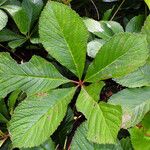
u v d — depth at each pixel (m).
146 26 0.46
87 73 0.44
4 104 0.46
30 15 0.50
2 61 0.42
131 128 0.44
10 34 0.51
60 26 0.42
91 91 0.43
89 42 0.48
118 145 0.43
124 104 0.43
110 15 0.56
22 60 0.52
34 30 0.50
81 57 0.44
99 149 0.42
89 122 0.40
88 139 0.39
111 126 0.39
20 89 0.42
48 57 0.52
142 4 0.56
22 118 0.40
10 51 0.54
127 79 0.44
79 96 0.42
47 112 0.41
